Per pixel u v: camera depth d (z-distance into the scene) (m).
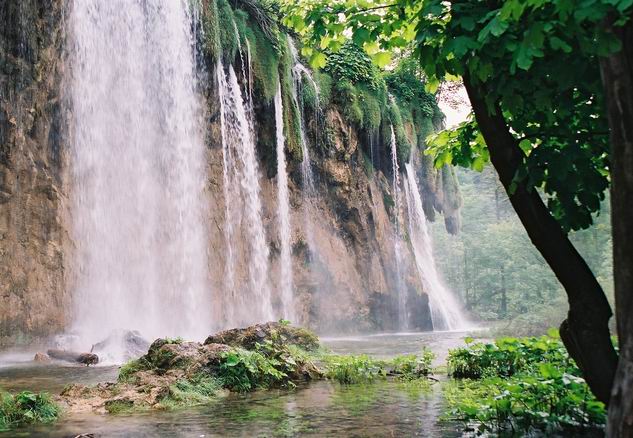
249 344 10.95
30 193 19.11
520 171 4.81
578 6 3.28
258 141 29.00
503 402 6.16
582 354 4.68
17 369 12.29
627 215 3.59
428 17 5.14
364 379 9.98
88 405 7.52
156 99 23.94
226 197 26.55
